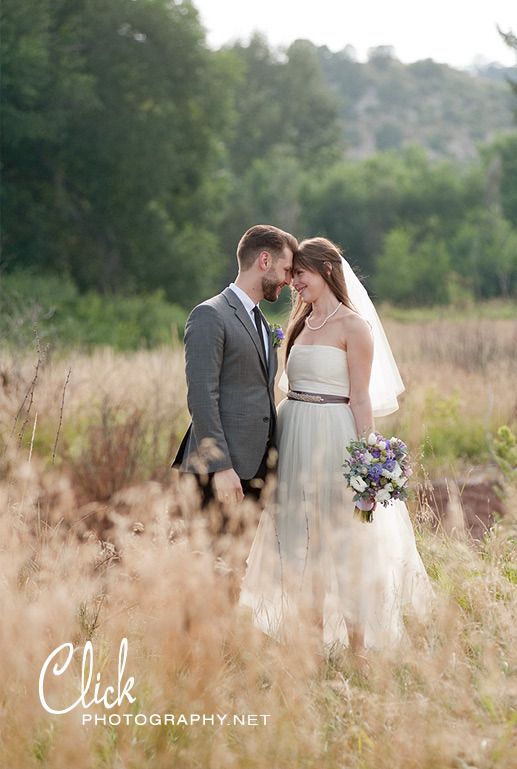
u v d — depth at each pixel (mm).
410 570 5383
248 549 5156
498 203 71500
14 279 31734
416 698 3848
